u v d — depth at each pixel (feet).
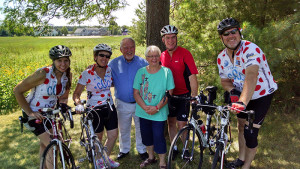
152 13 12.10
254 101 8.73
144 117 9.53
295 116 15.01
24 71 27.91
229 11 15.29
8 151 12.52
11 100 20.45
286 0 13.71
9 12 17.37
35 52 61.87
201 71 17.88
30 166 10.98
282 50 12.44
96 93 9.64
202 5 16.47
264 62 8.27
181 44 17.85
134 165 10.74
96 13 19.54
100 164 8.80
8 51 63.62
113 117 9.93
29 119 8.43
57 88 8.46
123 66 10.12
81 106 8.53
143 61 10.34
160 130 9.39
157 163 10.60
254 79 7.68
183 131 8.60
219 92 15.08
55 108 8.86
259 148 11.54
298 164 10.12
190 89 10.36
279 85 14.98
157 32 12.23
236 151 11.39
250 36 12.51
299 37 11.52
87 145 9.28
